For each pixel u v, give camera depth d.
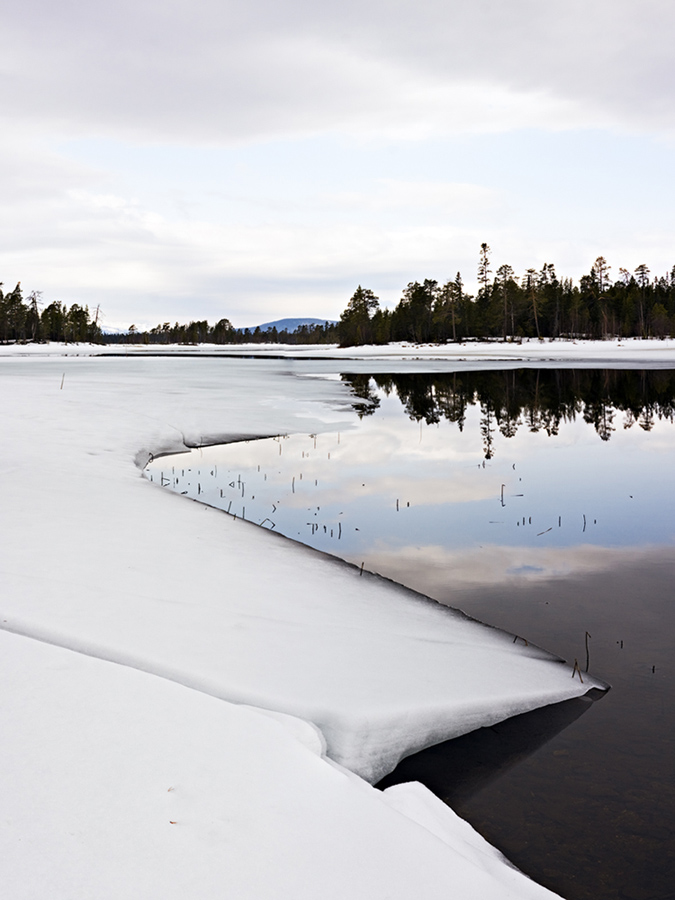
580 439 13.95
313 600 4.90
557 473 10.55
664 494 9.12
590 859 2.64
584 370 37.38
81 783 2.27
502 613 5.16
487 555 6.57
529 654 4.39
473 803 2.97
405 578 5.86
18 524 6.02
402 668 3.89
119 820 2.09
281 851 2.05
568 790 3.07
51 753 2.44
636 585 5.80
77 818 2.08
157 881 1.85
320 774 2.52
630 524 7.69
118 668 3.24
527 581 5.88
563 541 7.05
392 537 7.09
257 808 2.25
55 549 5.34
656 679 4.13
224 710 2.93
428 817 2.62
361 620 4.61
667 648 4.57
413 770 3.16
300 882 1.92
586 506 8.48
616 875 2.55
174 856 1.96
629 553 6.70
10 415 13.68
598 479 10.09
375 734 3.21
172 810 2.17
